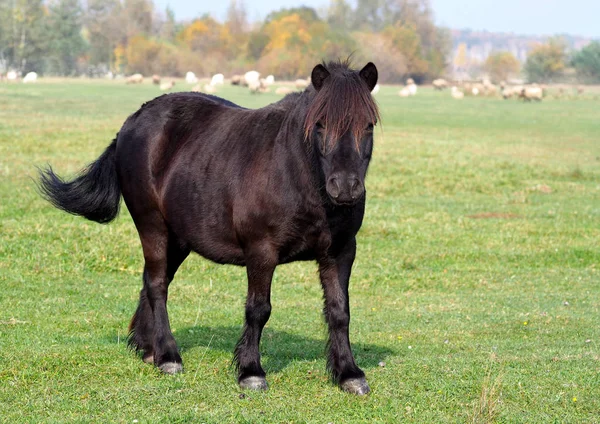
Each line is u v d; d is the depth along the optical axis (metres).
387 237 13.56
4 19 107.75
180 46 116.00
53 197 7.29
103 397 5.73
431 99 70.81
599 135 36.56
